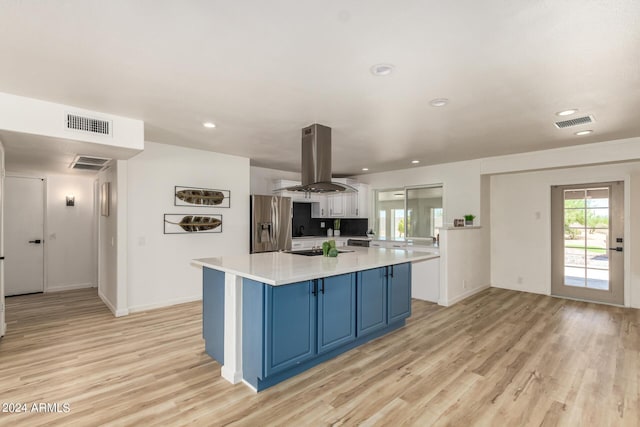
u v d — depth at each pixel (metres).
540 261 5.46
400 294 3.69
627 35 1.81
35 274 5.57
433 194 6.34
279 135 3.98
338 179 7.18
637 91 2.60
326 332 2.77
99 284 5.34
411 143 4.39
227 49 1.98
